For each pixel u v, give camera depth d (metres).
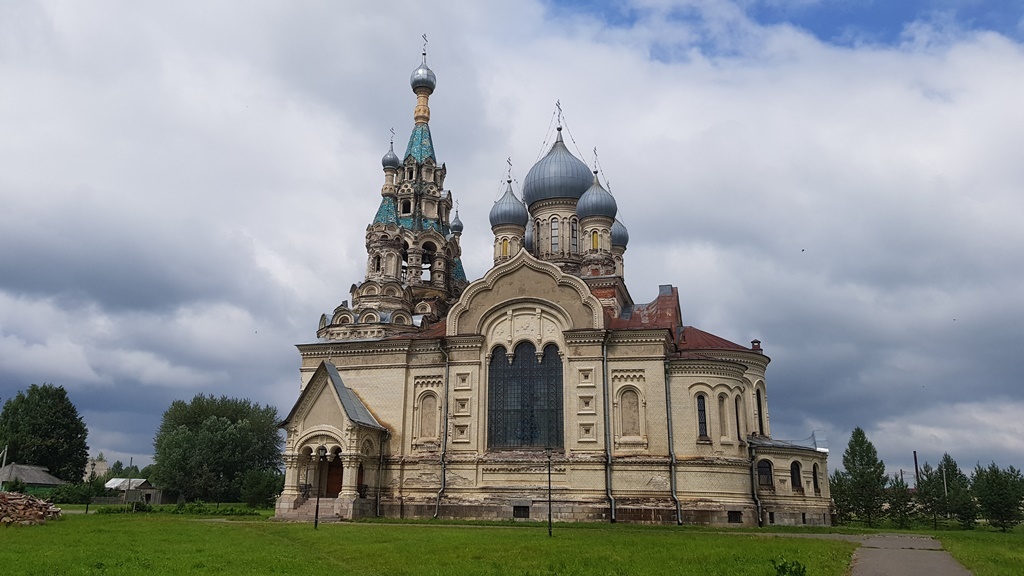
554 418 62.03
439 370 65.69
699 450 59.22
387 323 73.94
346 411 61.03
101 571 23.88
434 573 24.94
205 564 26.19
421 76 100.44
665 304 69.94
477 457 62.00
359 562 28.34
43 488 101.31
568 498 59.28
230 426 111.44
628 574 24.55
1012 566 28.11
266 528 45.78
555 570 25.72
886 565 29.05
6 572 23.34
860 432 83.31
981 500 78.62
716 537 41.75
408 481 63.44
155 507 78.38
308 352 69.50
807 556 30.61
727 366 61.62
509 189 88.88
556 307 63.69
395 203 94.12
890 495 81.25
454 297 94.56
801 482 64.00
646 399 60.56
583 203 78.81
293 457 61.53
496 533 43.66
